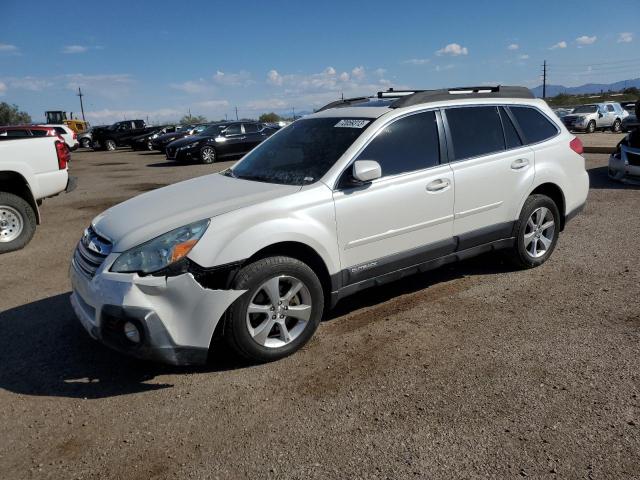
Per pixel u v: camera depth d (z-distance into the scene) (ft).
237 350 11.78
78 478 8.75
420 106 14.82
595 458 8.61
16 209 23.40
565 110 102.68
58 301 16.75
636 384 10.67
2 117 220.84
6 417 10.54
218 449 9.32
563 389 10.63
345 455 8.99
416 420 9.86
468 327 13.67
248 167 15.24
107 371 12.23
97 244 11.98
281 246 12.25
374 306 15.34
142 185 45.75
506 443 9.08
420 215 14.30
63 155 25.20
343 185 13.06
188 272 10.94
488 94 16.57
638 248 19.51
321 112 16.43
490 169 15.72
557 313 14.23
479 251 16.17
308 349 12.87
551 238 17.93
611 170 33.35
